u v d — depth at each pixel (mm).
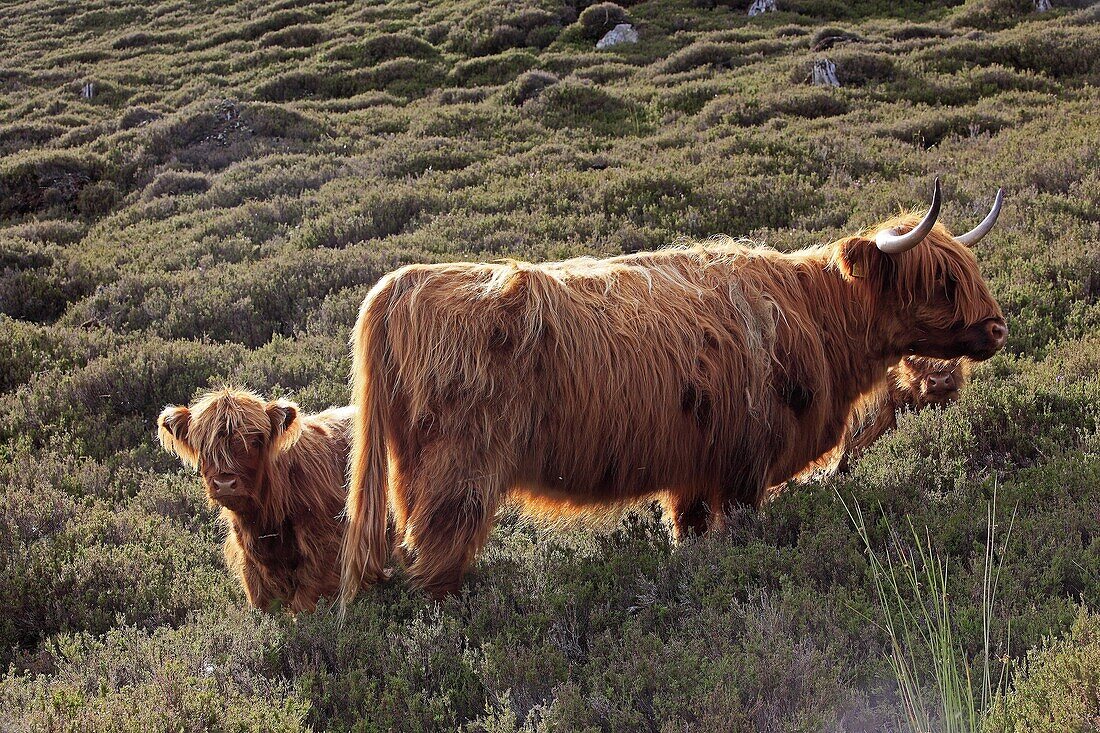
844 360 5172
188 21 38562
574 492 4656
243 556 5070
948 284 4961
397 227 13188
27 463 6672
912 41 22938
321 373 8047
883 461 5383
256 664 4066
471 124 20219
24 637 4906
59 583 5074
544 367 4320
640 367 4500
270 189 16734
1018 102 17125
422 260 10766
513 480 4398
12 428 7348
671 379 4574
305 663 3967
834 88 19172
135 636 4344
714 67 23766
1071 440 5211
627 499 4805
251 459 4695
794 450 5082
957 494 4781
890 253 4918
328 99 25828
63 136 23250
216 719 3373
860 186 12258
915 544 4254
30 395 7816
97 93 28672
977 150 13414
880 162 13398
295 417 4840
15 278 12258
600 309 4535
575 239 11102
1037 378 6047
